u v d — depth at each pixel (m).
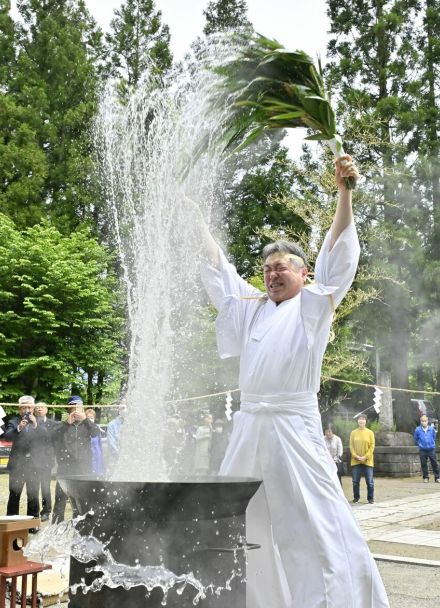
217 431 10.44
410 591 5.25
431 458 16.36
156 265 3.53
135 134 3.69
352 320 20.53
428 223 21.19
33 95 27.36
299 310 3.29
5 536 3.07
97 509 2.64
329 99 3.24
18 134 26.23
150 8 27.73
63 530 3.75
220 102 3.35
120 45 27.17
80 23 29.56
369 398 23.81
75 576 2.72
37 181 25.92
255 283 13.37
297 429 3.13
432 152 21.48
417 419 25.17
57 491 8.22
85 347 23.81
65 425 8.62
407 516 10.00
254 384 3.24
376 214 20.47
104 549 2.62
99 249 24.81
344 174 3.21
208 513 2.63
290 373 3.17
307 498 3.03
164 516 2.55
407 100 21.78
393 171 18.70
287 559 3.05
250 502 3.19
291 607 3.01
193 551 2.58
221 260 3.68
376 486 15.13
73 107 27.89
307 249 12.21
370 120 17.20
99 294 23.81
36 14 29.38
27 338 23.22
